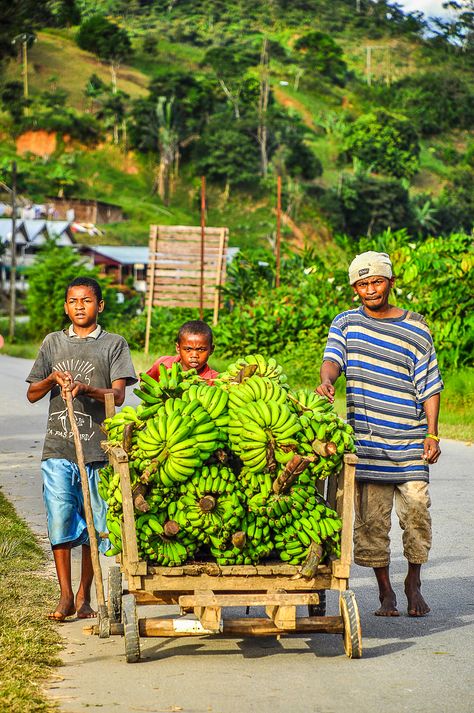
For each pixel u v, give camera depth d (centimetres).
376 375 1088
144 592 902
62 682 869
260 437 879
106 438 1094
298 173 19938
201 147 19962
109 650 973
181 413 885
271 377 1017
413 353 1088
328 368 1085
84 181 19888
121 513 931
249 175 19400
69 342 1114
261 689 855
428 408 1086
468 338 3378
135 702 817
